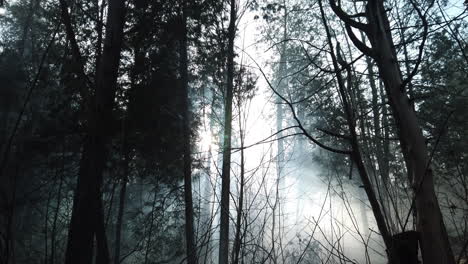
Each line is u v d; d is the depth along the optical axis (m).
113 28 7.30
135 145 8.60
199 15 8.18
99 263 4.45
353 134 1.71
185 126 8.23
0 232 1.99
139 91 9.07
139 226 8.54
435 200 1.59
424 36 1.79
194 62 8.77
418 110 6.04
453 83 6.53
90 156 4.03
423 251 1.56
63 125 7.23
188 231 3.55
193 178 7.84
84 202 3.82
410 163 1.73
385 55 1.87
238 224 2.74
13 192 2.07
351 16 2.04
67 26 3.95
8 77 7.66
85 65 7.29
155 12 8.92
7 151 2.06
